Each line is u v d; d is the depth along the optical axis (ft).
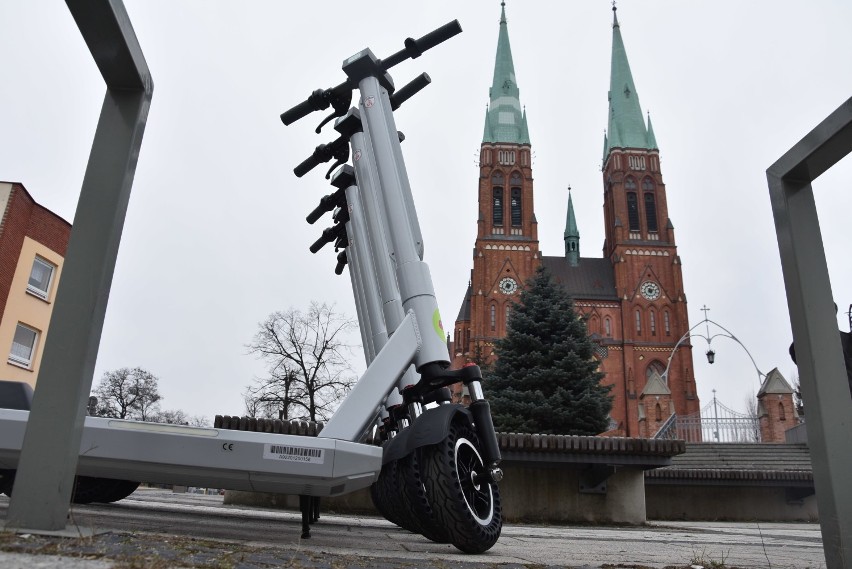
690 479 47.73
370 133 15.16
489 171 225.97
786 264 9.30
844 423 8.54
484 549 12.08
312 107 16.75
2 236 66.08
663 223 227.20
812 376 8.69
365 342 20.62
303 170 18.80
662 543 18.86
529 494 34.53
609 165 244.42
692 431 94.73
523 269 213.25
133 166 8.82
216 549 8.60
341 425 12.12
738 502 49.01
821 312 8.97
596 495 34.99
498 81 241.55
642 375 211.00
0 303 65.87
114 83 8.93
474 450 12.41
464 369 13.01
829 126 8.64
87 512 15.85
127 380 172.45
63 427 7.82
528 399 86.33
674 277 220.43
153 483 11.74
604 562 11.92
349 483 11.33
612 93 248.73
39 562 5.74
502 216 220.84
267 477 11.09
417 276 13.73
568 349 90.12
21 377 69.46
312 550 10.65
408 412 15.71
